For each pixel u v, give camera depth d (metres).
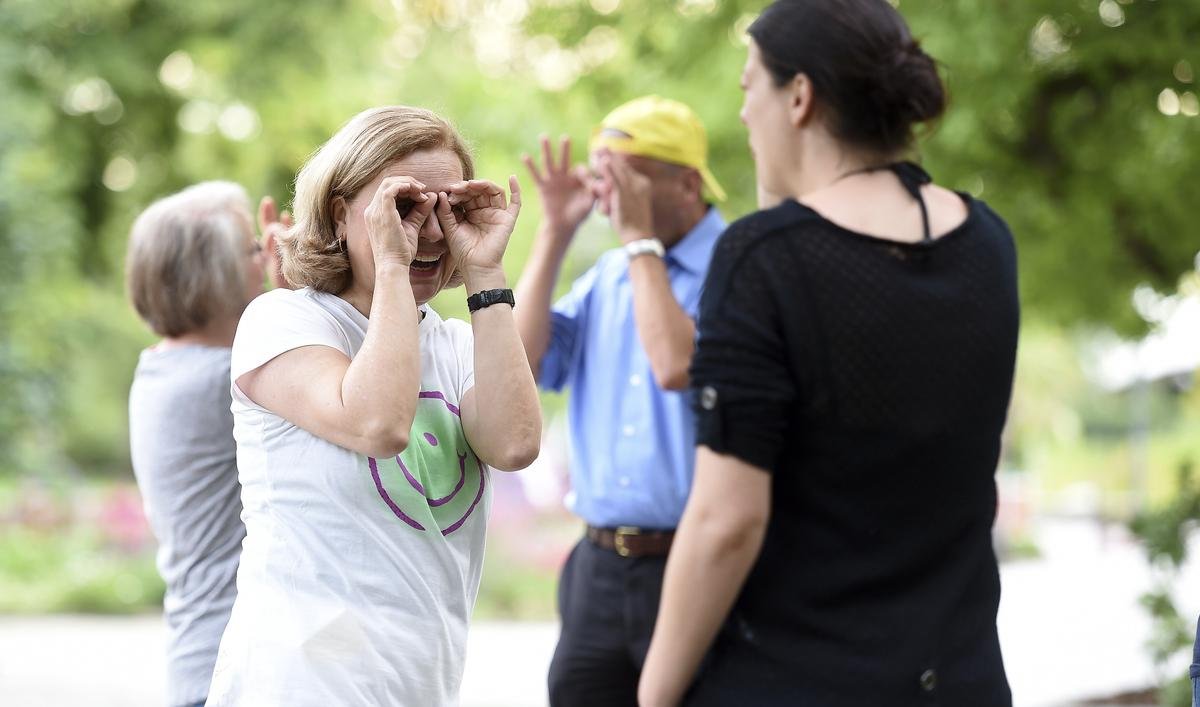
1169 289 21.70
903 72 6.48
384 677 5.88
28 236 33.25
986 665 6.42
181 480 8.41
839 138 6.60
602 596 10.31
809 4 6.63
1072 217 20.00
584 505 10.49
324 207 6.18
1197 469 21.50
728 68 18.83
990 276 6.50
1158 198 20.16
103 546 42.34
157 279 8.69
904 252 6.32
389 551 5.91
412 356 5.79
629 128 10.27
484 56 22.64
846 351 6.18
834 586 6.23
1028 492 84.75
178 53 40.88
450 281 6.59
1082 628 36.28
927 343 6.25
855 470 6.22
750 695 6.29
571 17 20.62
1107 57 18.38
